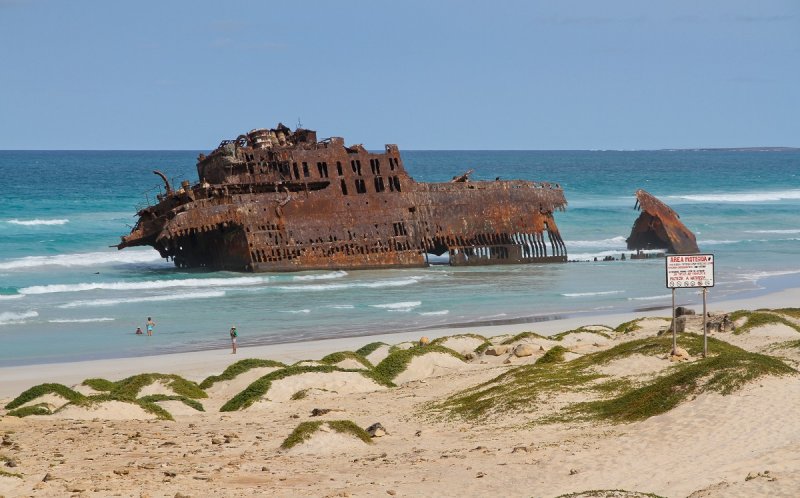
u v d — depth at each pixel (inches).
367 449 1338.6
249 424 1585.9
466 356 2244.1
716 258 4936.0
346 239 4237.2
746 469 1060.5
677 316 2482.8
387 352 2368.4
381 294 3732.8
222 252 4264.3
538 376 1731.1
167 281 3939.5
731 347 1841.8
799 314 2508.6
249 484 1116.5
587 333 2407.7
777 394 1311.5
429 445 1355.8
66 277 4227.4
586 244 5718.5
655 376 1612.9
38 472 1187.9
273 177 4188.0
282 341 2859.3
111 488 1088.2
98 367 2466.8
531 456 1216.2
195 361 2536.9
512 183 4633.4
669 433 1238.3
